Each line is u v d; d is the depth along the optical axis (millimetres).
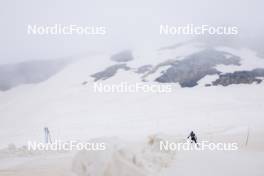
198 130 32875
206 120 43625
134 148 7949
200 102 59438
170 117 50281
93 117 58031
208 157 10609
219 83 71438
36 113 67750
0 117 69062
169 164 9414
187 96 64188
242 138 20016
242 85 68938
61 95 80250
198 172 8773
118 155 7246
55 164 16062
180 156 10703
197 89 69062
